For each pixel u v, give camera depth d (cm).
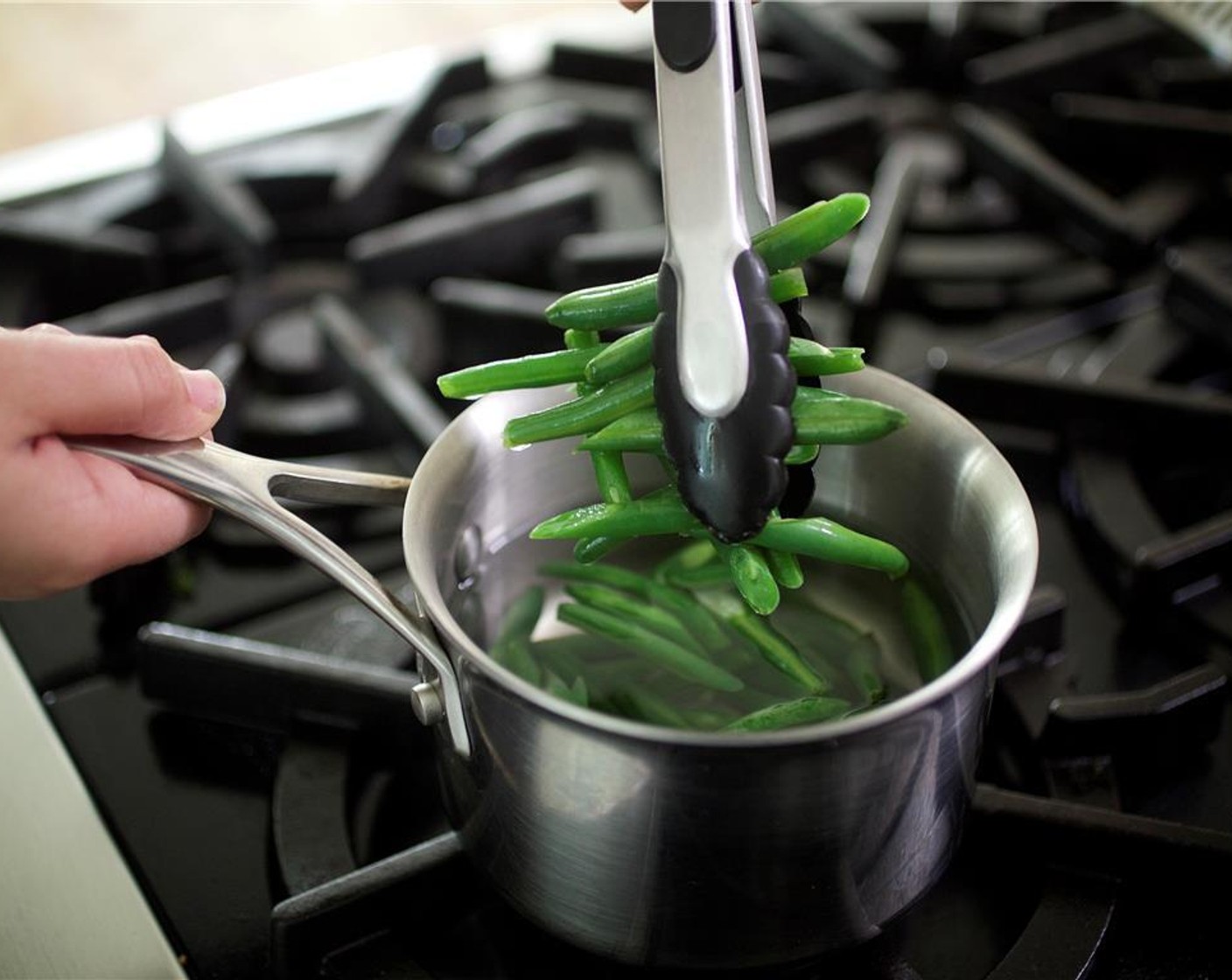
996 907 55
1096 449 70
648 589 60
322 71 108
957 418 55
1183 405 70
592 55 99
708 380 49
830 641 58
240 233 82
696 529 55
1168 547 63
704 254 49
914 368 77
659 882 48
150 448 52
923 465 56
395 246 80
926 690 45
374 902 53
